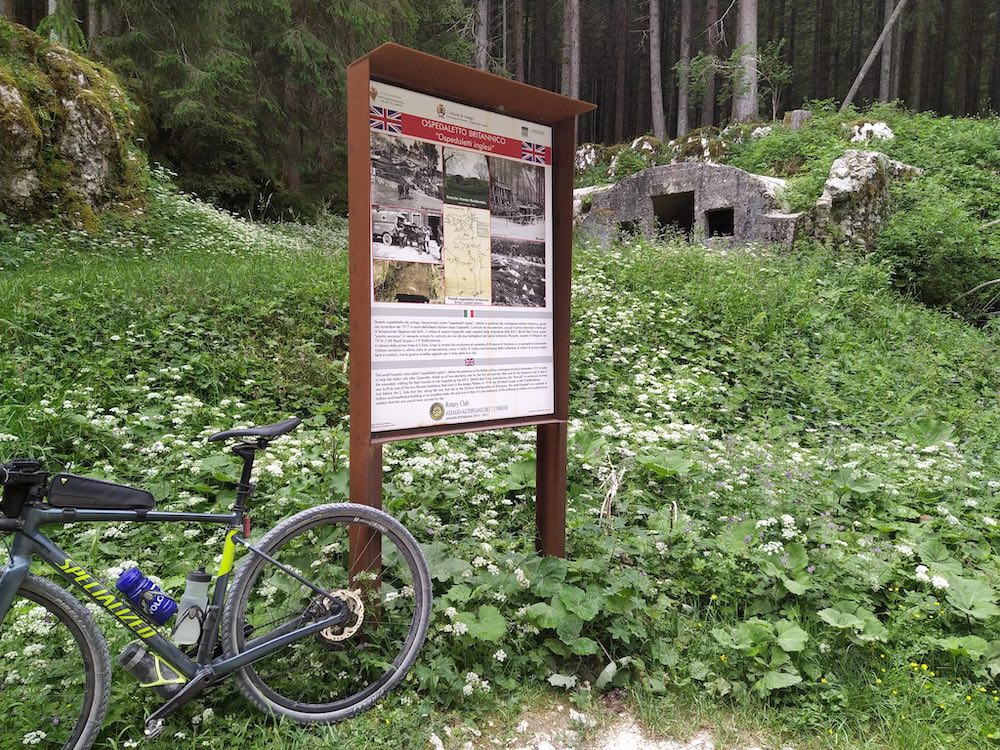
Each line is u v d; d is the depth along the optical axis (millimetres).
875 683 2715
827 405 6105
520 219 3068
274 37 15148
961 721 2559
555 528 3213
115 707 2318
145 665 2232
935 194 11617
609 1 39500
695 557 3281
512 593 2906
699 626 2963
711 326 7512
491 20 33000
